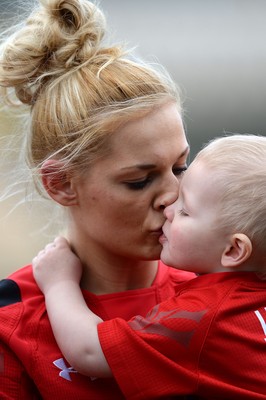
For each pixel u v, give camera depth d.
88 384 3.61
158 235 3.79
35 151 3.86
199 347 3.50
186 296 3.69
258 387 3.55
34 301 3.80
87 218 3.78
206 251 3.76
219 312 3.54
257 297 3.65
